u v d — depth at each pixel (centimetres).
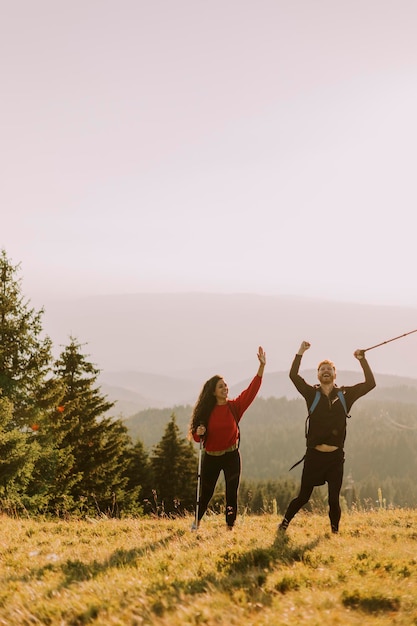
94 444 3859
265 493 9381
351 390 849
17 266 3133
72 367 3916
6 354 3070
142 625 502
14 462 2736
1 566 746
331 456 850
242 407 902
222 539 837
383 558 688
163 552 759
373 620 493
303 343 864
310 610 509
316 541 820
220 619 500
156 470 5216
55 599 578
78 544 892
